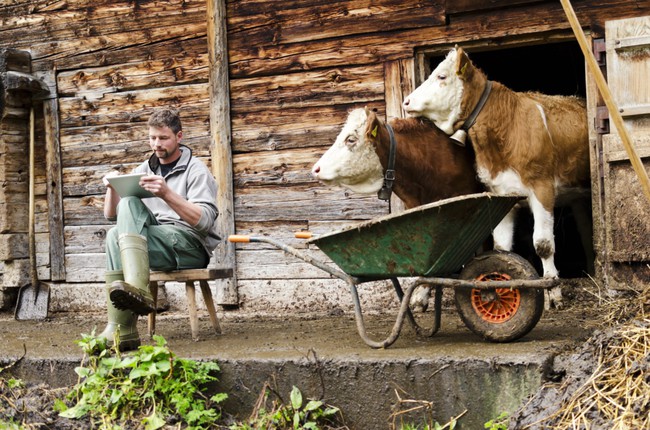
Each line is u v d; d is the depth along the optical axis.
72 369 4.68
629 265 5.43
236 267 6.78
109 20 7.31
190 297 5.16
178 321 6.43
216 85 6.81
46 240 7.64
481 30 6.02
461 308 4.49
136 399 4.31
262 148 6.73
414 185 5.27
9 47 7.70
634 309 4.84
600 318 5.06
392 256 4.40
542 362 3.94
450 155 5.35
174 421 4.24
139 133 7.23
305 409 4.20
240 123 6.80
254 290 6.73
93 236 7.43
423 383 4.12
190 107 7.01
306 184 6.60
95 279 7.42
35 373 4.77
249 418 4.36
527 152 5.28
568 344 4.28
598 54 5.60
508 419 3.86
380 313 6.21
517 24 5.91
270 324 5.95
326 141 6.54
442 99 5.21
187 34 7.02
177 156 5.30
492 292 4.37
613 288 5.50
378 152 5.05
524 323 4.34
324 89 6.54
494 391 4.01
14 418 4.39
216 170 6.82
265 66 6.71
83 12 7.41
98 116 7.38
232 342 5.01
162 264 5.07
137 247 4.67
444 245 4.29
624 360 3.80
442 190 5.36
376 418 4.18
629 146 3.83
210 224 5.11
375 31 6.36
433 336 4.77
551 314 5.37
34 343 5.39
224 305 6.82
